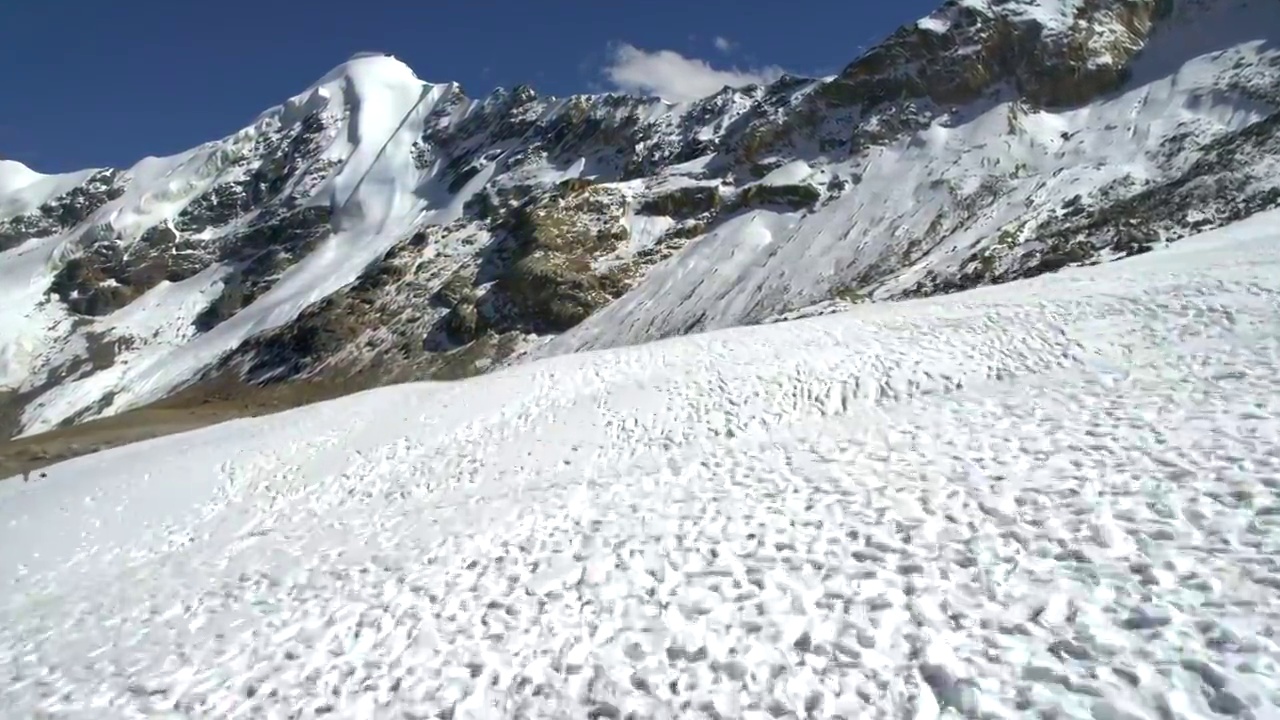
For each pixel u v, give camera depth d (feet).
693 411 71.15
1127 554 33.09
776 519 44.04
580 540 46.16
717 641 33.40
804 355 80.33
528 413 80.69
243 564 53.78
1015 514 38.73
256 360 494.59
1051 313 75.87
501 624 38.09
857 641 31.45
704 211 481.46
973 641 29.89
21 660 43.75
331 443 84.02
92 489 87.15
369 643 38.58
